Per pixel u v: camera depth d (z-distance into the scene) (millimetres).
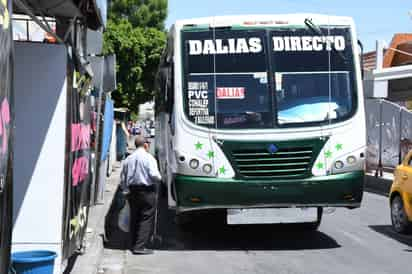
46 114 6691
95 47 11609
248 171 9367
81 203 8055
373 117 21672
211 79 9531
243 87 9539
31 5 6938
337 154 9477
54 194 6684
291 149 9406
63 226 6727
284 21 9781
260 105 9484
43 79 6691
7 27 3770
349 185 9477
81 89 7785
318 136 9445
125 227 10266
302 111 9523
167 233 11664
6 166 3752
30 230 6637
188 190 9336
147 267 8852
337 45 9797
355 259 9312
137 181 9695
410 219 10859
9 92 3801
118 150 30109
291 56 9680
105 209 13672
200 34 9656
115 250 10070
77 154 7449
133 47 31781
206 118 9414
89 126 8969
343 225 12477
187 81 9508
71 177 7004
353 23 9922
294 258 9391
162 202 15867
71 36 8227
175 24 9695
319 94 9609
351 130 9562
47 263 6086
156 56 32438
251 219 9500
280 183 9344
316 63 9703
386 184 19312
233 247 10297
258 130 9398
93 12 8336
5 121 3729
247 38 9680
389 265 8914
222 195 9320
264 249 10109
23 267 5965
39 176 6668
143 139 9828
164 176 13148
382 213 14180
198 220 11992
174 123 9523
